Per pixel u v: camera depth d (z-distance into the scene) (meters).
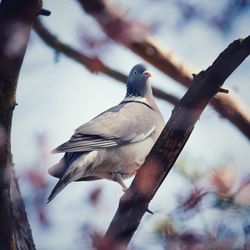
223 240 7.26
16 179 7.99
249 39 7.70
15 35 6.51
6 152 7.05
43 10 6.63
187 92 7.87
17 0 6.48
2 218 7.22
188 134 7.92
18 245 7.73
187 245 7.27
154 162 7.90
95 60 6.86
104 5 7.72
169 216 7.41
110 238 7.31
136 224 7.82
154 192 7.92
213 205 7.55
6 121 6.98
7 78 6.81
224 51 7.78
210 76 7.76
